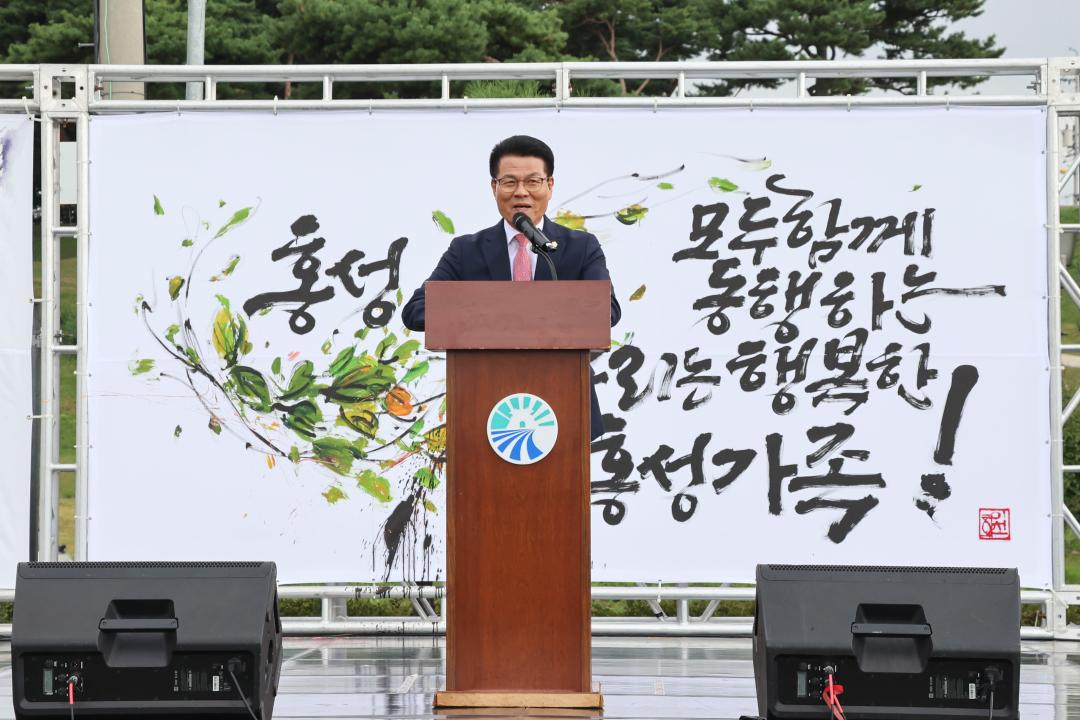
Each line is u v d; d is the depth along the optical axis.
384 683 6.71
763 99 8.44
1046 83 8.37
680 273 8.45
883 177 8.44
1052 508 8.28
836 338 8.39
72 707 4.62
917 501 8.31
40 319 8.71
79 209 8.50
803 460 8.35
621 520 8.37
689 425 8.39
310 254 8.51
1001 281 8.37
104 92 10.78
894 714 4.64
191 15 11.97
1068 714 5.98
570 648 4.82
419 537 8.41
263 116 8.53
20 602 4.68
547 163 5.56
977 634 4.61
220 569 4.80
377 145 8.53
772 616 4.69
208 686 4.67
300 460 8.45
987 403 8.32
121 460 8.44
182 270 8.52
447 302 4.82
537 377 4.87
